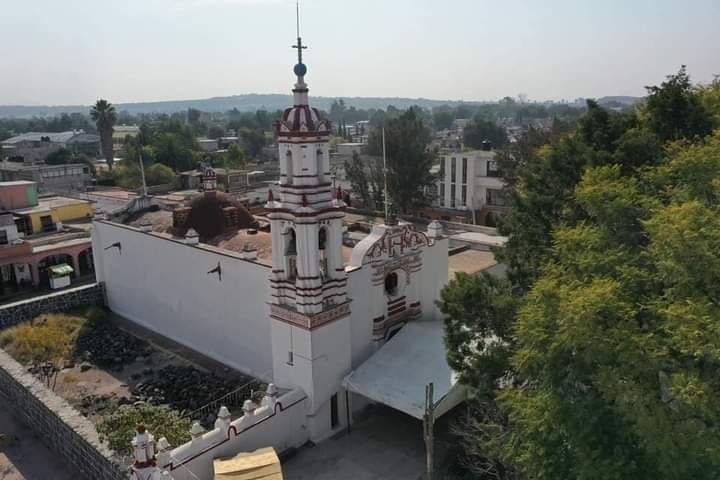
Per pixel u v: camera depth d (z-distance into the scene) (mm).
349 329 28328
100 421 28984
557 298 18078
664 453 14805
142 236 39219
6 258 54062
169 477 20375
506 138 147125
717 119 26797
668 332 15641
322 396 27531
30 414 29844
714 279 15984
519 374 20828
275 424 26188
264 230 38438
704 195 19562
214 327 35188
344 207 27219
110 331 40531
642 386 15680
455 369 24234
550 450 17656
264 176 98500
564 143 29719
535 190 29828
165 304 38781
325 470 25672
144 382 33156
